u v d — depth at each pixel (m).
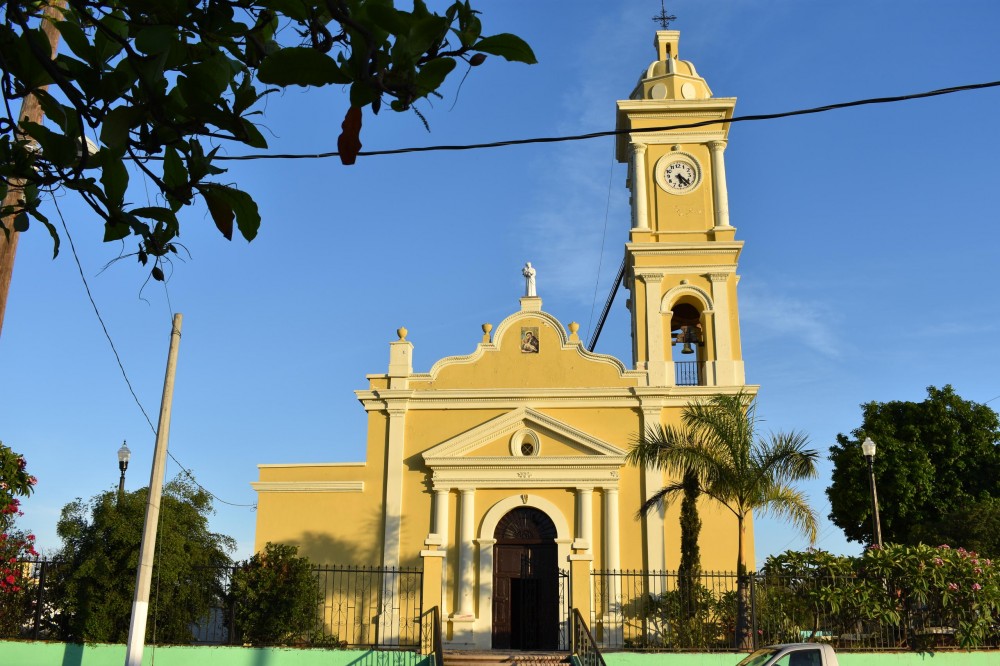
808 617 20.97
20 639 20.58
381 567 28.66
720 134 32.59
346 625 25.28
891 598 20.52
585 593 22.38
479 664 22.28
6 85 4.46
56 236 4.95
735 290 31.25
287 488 29.73
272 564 22.73
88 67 4.34
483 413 30.03
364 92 4.14
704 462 22.47
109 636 20.86
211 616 23.58
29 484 20.45
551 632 27.44
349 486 29.56
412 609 28.11
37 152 5.14
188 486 23.39
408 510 29.27
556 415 29.78
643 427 29.39
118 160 4.34
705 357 30.69
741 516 22.20
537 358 30.56
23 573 21.33
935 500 35.06
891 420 36.84
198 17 4.39
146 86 4.25
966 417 36.09
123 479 21.98
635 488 28.73
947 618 20.61
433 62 4.16
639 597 27.31
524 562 28.31
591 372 30.30
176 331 19.78
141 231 4.73
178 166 4.69
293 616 22.12
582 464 28.62
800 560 21.44
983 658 20.09
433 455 29.16
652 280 31.27
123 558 21.11
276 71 4.04
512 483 28.81
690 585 23.75
